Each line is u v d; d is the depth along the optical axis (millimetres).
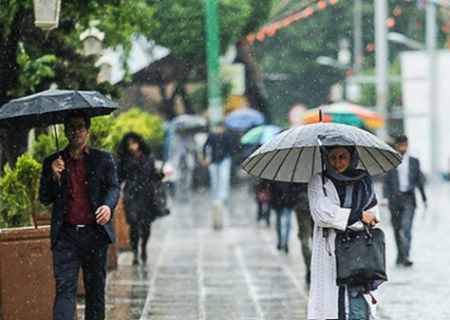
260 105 109062
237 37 81750
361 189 20000
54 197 22844
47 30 29703
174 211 77812
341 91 127750
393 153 20297
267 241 52250
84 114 22781
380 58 94562
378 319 28406
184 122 101375
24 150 33250
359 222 19812
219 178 78125
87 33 36969
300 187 35375
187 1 73438
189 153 102312
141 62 70625
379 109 94438
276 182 46250
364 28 132000
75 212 22562
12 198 29047
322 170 20328
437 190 96062
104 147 38375
